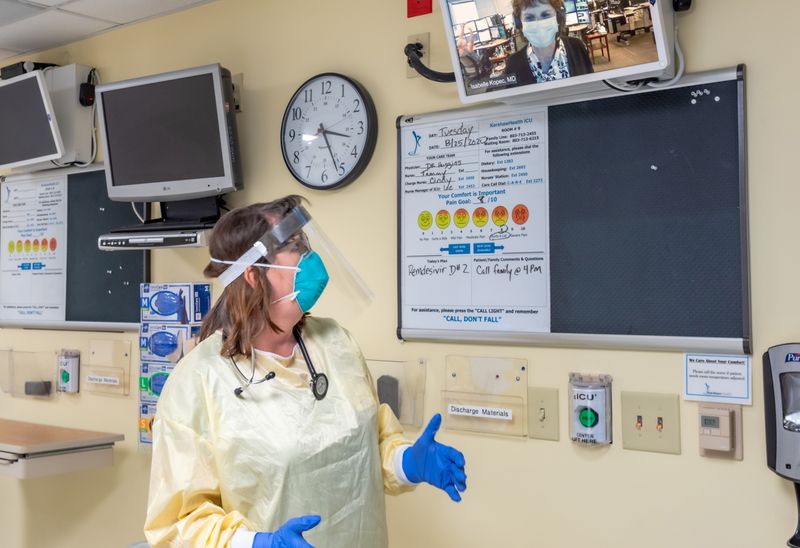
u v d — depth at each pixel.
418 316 2.21
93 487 3.09
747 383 1.74
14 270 3.32
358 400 1.66
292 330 1.68
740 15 1.75
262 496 1.52
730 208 1.75
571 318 1.96
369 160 2.34
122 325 2.96
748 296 1.73
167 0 2.72
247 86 2.64
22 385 3.33
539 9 1.74
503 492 2.09
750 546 1.73
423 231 2.20
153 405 2.69
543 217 2.01
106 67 3.06
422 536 2.23
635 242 1.88
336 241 2.41
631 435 1.88
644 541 1.87
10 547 3.40
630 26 1.64
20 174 3.31
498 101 2.07
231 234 1.57
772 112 1.72
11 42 3.19
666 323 1.83
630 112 1.88
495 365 2.10
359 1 2.38
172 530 1.45
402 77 2.29
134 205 2.93
